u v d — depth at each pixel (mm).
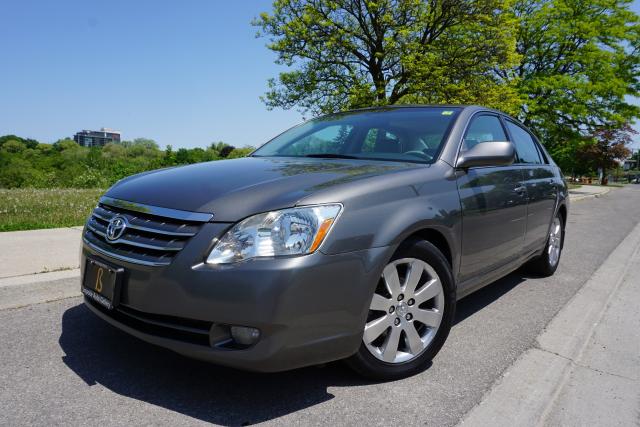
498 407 2449
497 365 2938
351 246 2320
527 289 4742
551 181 4930
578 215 12844
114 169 22156
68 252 4762
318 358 2273
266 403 2381
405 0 17312
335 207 2324
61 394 2404
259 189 2396
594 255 6711
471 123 3627
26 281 3764
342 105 19297
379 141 3477
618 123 25422
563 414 2443
